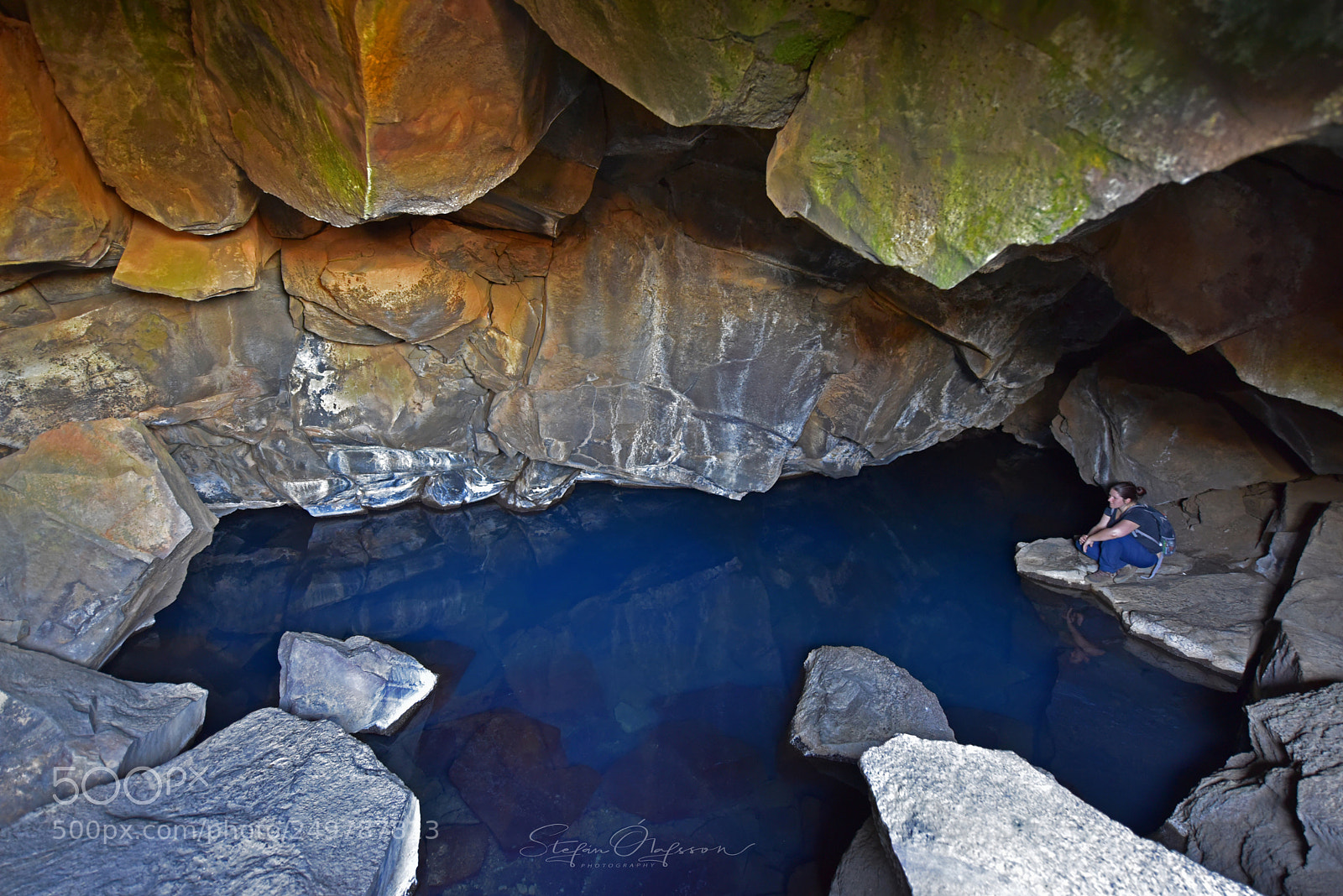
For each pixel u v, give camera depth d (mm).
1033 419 8711
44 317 4258
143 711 3873
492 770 4176
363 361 5586
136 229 4039
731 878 3588
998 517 7418
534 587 6141
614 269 5410
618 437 6289
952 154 2383
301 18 2652
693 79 2689
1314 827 3062
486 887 3496
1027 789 3365
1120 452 6652
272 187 3580
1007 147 2262
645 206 5191
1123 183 2123
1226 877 3137
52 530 4305
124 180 3646
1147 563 5855
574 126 4152
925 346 5977
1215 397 6254
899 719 4414
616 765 4281
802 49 2553
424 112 2896
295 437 5824
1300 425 5672
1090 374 6930
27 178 3371
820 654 5070
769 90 2725
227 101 3328
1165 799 3996
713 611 6012
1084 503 7520
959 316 5359
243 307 4969
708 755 4391
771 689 5070
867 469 8164
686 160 4859
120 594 4387
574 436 6215
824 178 2736
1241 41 1822
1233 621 5180
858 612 6020
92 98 3355
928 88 2350
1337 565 4867
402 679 4488
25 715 3463
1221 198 3369
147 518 4523
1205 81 1909
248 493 6180
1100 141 2105
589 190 4527
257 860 3076
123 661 4742
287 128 3189
